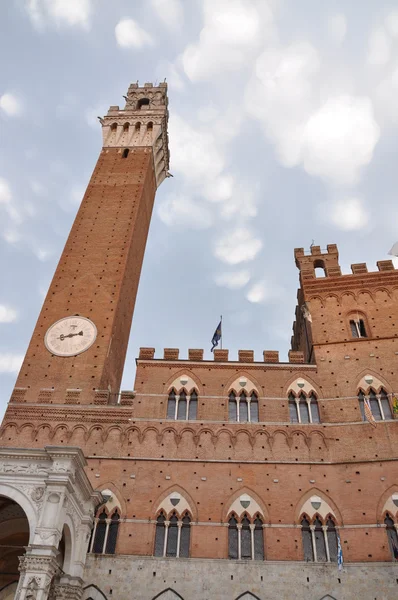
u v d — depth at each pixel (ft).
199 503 124.57
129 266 184.96
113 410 140.67
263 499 125.08
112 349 159.53
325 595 110.22
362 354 152.25
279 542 118.52
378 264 178.91
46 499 94.27
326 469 129.90
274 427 138.31
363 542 117.08
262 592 111.14
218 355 156.87
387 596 108.99
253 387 147.43
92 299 167.94
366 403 141.49
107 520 122.01
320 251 191.11
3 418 138.31
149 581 112.88
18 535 116.57
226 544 118.62
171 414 142.00
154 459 131.95
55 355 152.97
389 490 123.65
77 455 100.12
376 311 163.53
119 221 194.80
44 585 85.30
